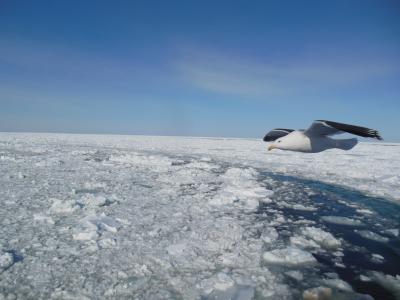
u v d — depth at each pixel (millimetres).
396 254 5309
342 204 8266
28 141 28719
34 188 8664
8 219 6102
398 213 7578
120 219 6246
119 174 11289
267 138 5539
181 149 24156
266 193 8969
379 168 14820
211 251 5090
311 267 4754
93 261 4590
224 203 7832
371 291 4211
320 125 4156
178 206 7414
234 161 16688
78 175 10828
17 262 4457
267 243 5539
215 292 3984
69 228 5750
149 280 4191
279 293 4051
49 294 3797
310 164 15742
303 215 7285
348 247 5555
